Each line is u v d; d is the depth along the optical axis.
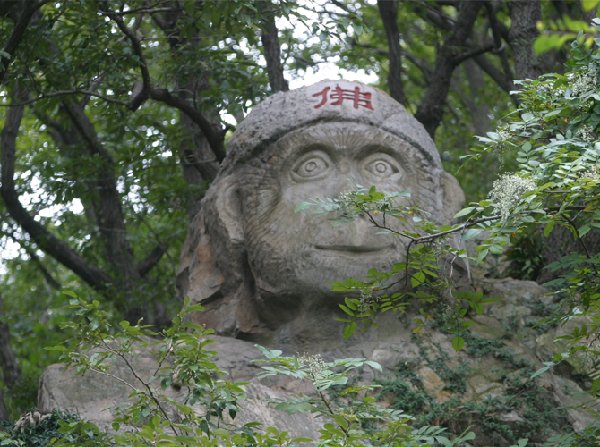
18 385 15.02
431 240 8.92
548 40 6.19
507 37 15.80
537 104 9.33
